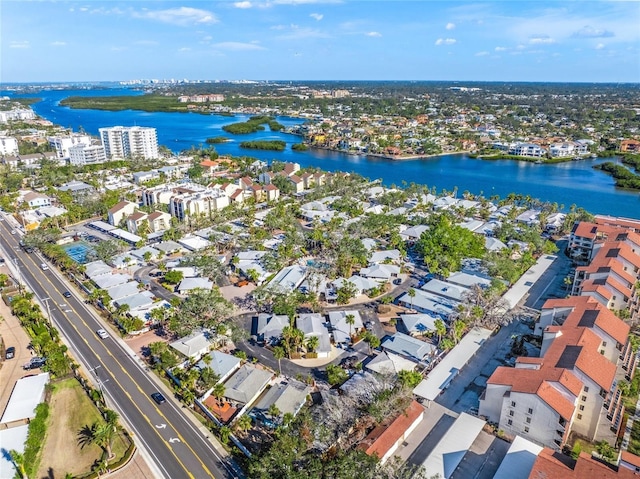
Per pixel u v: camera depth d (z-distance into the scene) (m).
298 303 142.75
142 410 98.50
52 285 159.62
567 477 69.69
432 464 80.38
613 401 93.12
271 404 97.38
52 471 82.69
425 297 145.00
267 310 141.38
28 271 170.88
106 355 119.12
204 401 101.88
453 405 100.38
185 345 117.94
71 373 111.56
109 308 140.50
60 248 182.50
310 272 156.25
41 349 118.56
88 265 167.38
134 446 87.44
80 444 89.19
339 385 105.75
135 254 180.25
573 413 83.62
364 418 92.38
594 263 144.12
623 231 170.75
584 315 111.25
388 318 137.38
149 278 164.38
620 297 128.38
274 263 166.00
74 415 97.12
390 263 173.50
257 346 123.62
